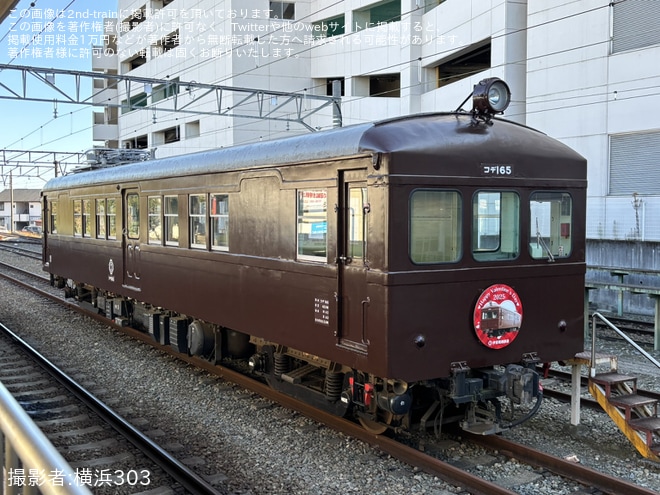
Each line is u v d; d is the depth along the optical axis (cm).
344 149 605
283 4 3175
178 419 751
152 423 738
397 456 615
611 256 1611
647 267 1519
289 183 695
